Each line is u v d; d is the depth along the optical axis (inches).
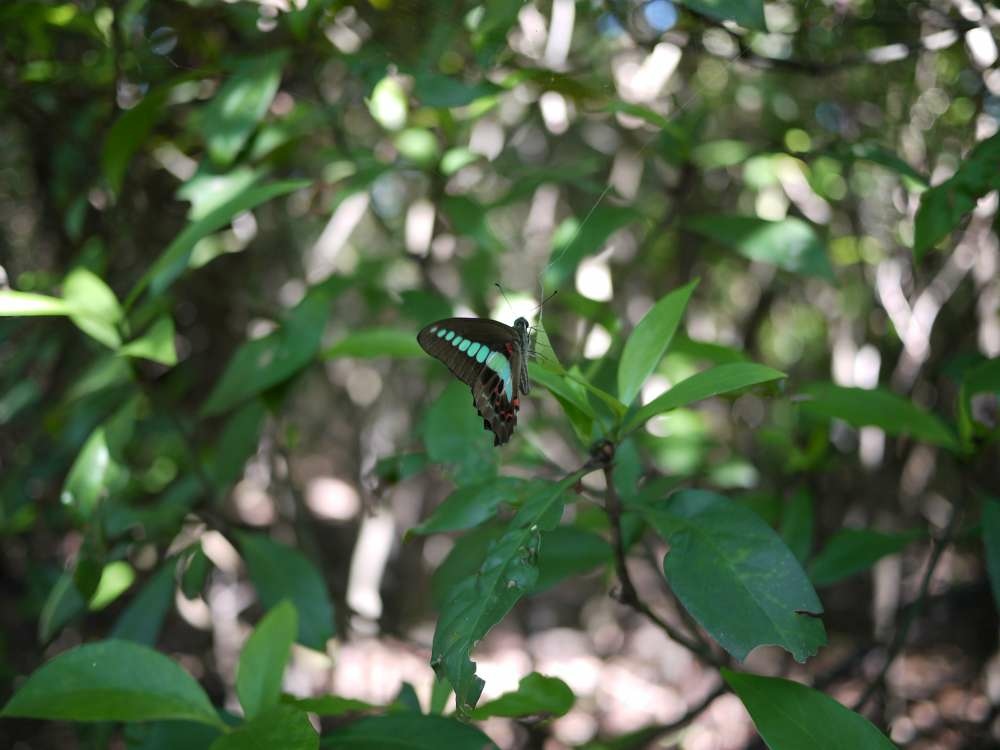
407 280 35.2
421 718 19.0
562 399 18.9
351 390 44.4
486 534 24.3
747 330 37.2
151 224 28.9
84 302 21.4
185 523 24.3
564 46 25.1
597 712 44.4
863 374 30.3
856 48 26.5
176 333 31.9
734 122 32.8
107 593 23.6
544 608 54.9
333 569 45.6
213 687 37.1
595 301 23.9
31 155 29.8
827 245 31.6
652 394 25.6
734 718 40.0
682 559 17.6
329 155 25.8
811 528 24.6
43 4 23.9
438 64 22.7
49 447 29.9
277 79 22.7
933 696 35.3
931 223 20.5
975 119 25.5
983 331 27.3
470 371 20.4
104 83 25.7
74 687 17.9
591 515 24.1
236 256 32.6
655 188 36.8
